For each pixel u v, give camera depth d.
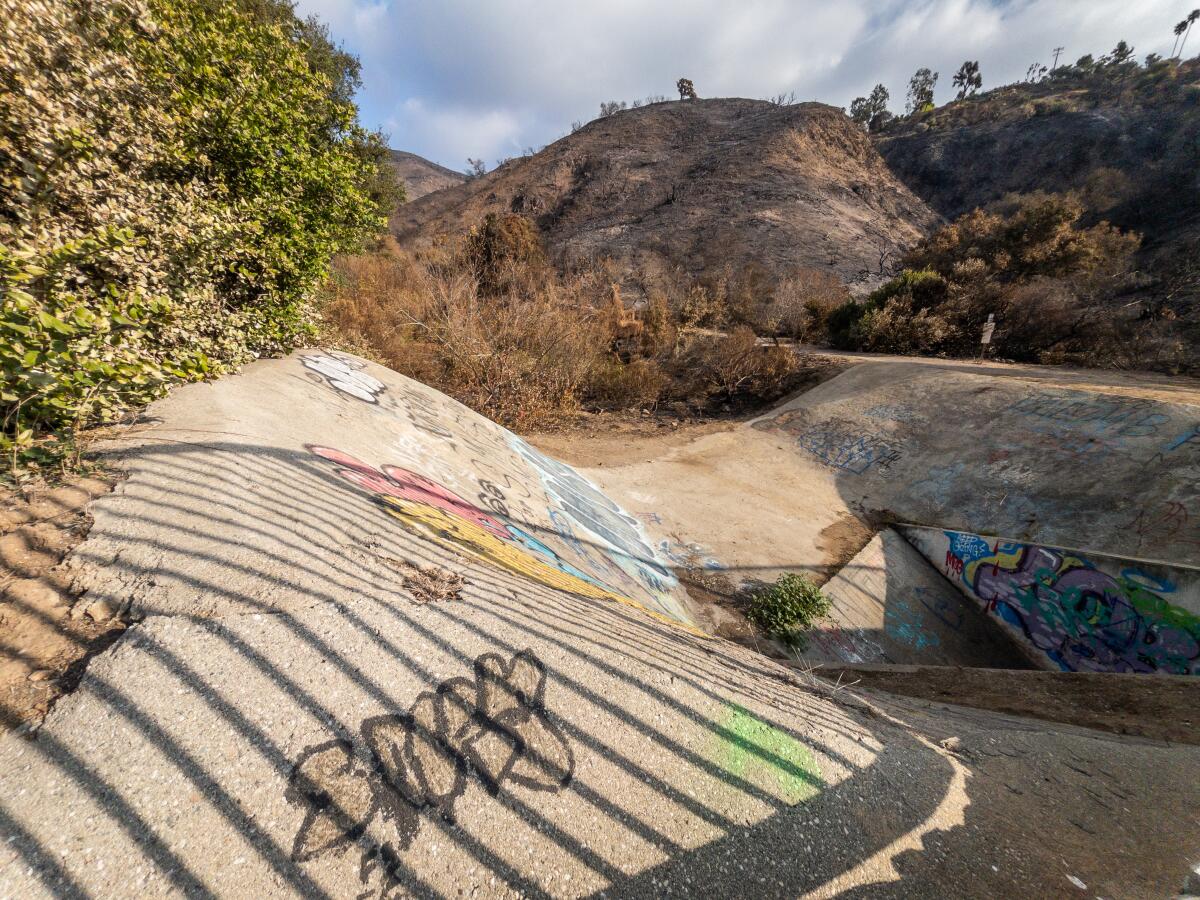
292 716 1.41
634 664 2.04
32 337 2.15
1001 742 2.60
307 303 6.24
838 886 1.48
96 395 2.47
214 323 4.24
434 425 6.46
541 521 5.80
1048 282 17.47
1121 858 1.86
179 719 1.31
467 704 1.62
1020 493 8.00
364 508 2.85
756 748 1.83
